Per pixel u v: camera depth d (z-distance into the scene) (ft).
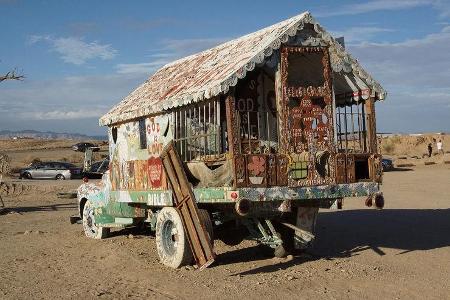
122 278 29.27
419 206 59.36
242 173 27.84
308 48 30.66
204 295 25.31
